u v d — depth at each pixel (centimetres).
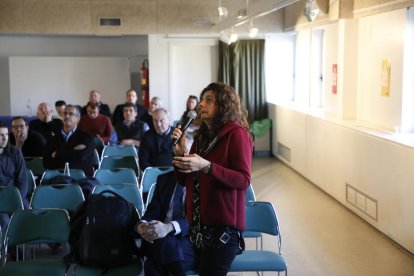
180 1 1032
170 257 388
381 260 539
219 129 297
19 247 530
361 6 733
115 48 1191
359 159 664
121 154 738
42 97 1129
